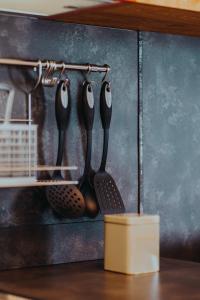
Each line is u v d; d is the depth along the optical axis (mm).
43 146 1724
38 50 1724
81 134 1799
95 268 1673
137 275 1580
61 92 1710
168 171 2002
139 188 1929
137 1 1510
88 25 1819
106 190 1761
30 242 1689
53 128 1743
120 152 1887
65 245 1752
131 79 1913
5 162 1550
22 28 1692
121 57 1891
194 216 2070
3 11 1652
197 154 2084
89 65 1775
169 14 1670
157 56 1978
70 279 1525
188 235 2051
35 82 1708
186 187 2049
